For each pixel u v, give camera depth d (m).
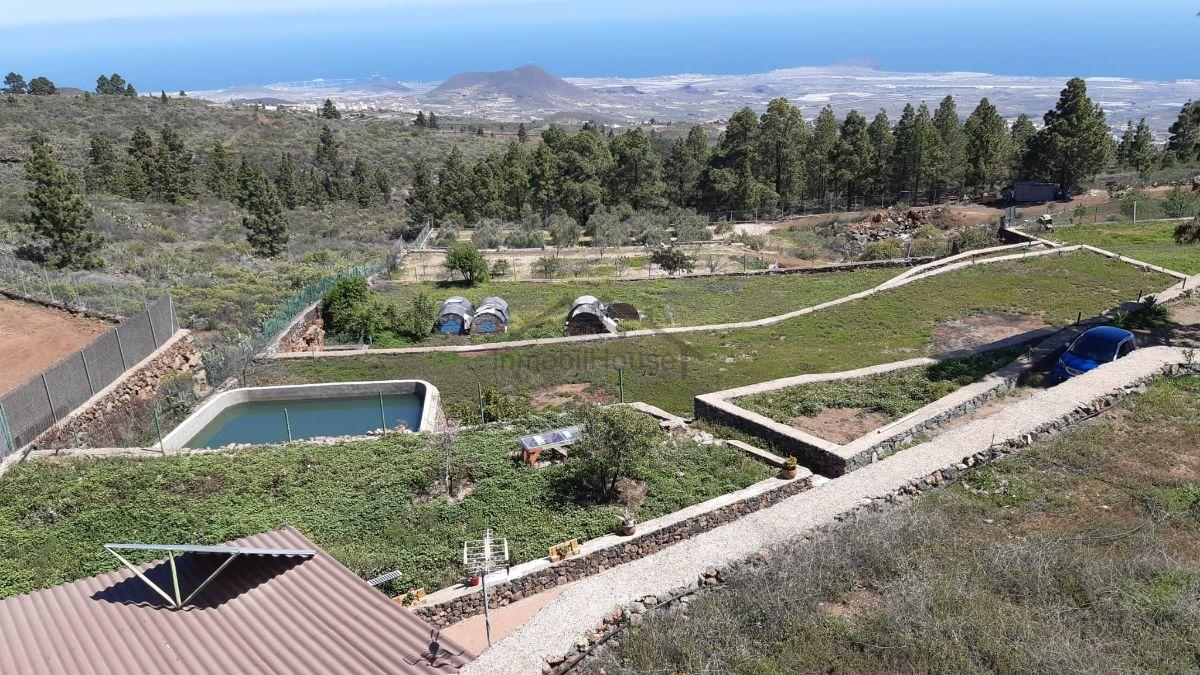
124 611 8.11
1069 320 26.11
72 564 12.40
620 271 43.53
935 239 47.16
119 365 19.91
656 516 12.86
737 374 23.59
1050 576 8.87
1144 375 15.48
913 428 15.55
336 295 31.03
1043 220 42.47
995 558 9.27
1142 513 10.55
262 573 8.62
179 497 14.47
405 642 7.41
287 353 26.16
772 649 8.16
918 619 8.20
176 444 18.55
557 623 8.62
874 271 39.62
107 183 60.97
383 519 13.30
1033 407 14.21
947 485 12.15
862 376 20.34
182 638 7.61
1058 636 7.82
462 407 20.45
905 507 11.05
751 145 70.12
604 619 8.67
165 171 63.97
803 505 11.24
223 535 12.88
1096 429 13.55
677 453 15.20
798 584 9.02
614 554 11.85
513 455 15.51
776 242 52.88
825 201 78.44
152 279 33.38
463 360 25.86
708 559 9.84
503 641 8.33
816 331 27.53
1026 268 32.78
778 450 15.84
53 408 17.39
